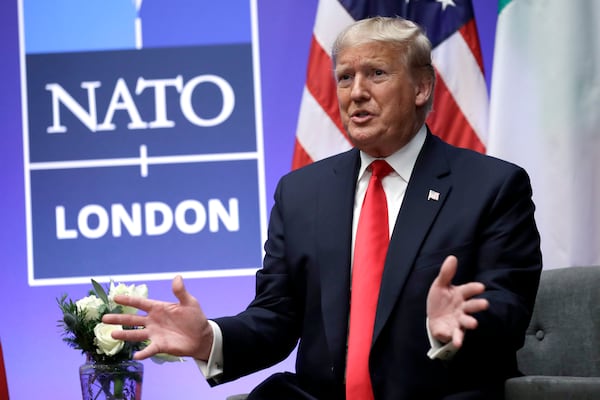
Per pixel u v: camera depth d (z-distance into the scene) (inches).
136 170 229.6
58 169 230.1
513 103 203.6
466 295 109.8
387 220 134.0
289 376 134.5
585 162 199.8
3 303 226.8
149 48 232.4
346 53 136.6
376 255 131.1
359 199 139.3
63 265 227.6
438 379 124.3
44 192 229.5
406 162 137.7
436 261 128.1
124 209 228.8
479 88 213.2
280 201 146.4
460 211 131.0
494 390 123.6
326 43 214.7
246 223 228.5
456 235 129.5
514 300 122.1
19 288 227.3
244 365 132.4
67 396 225.1
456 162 136.7
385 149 137.3
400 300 127.3
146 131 230.5
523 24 206.2
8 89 232.4
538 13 205.5
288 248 139.9
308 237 137.9
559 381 117.6
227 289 227.0
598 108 201.3
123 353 148.9
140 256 227.6
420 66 138.0
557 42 203.0
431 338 112.7
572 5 203.6
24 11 233.9
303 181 145.1
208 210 228.7
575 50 202.5
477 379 125.6
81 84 231.8
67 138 230.7
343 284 131.0
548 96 201.9
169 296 226.7
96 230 228.7
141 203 229.1
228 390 225.3
